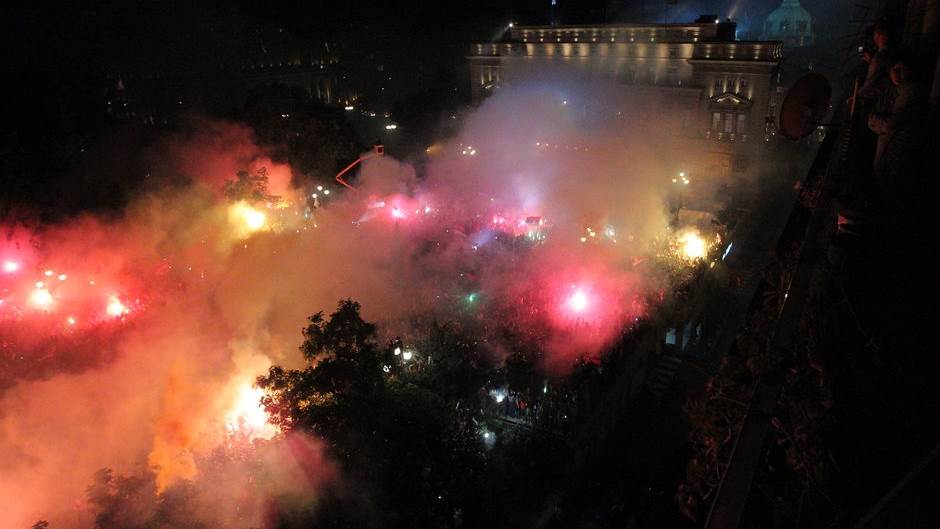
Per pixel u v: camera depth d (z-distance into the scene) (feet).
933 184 22.53
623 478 75.10
